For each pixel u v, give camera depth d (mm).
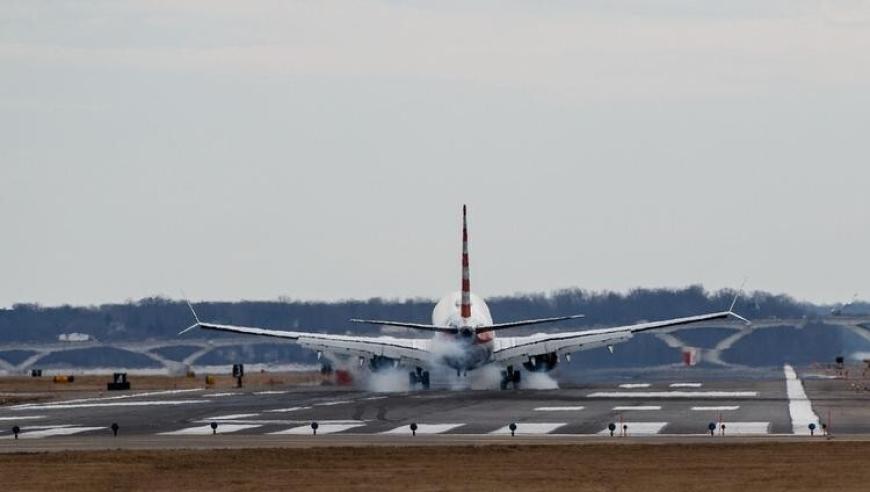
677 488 163625
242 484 171375
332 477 176125
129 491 167000
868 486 162625
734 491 160750
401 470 181750
